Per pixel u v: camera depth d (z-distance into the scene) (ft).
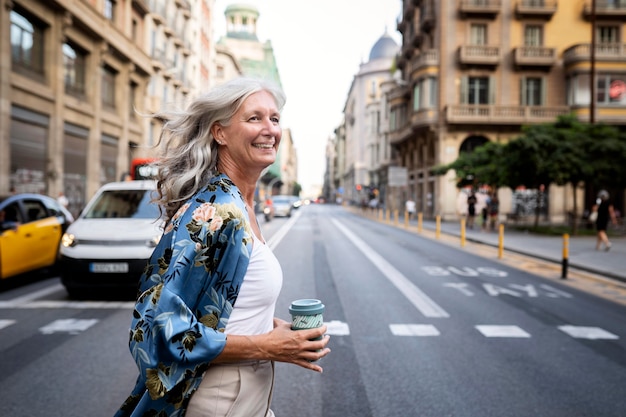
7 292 27.02
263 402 4.91
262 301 4.80
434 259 43.86
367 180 279.90
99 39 80.28
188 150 5.16
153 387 4.21
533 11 115.75
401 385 13.73
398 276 33.73
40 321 20.52
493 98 117.08
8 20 57.00
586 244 57.00
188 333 4.22
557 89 117.29
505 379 14.23
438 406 12.29
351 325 20.38
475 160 88.28
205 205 4.68
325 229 83.82
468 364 15.53
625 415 11.89
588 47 112.37
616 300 26.45
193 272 4.44
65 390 13.11
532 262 42.68
